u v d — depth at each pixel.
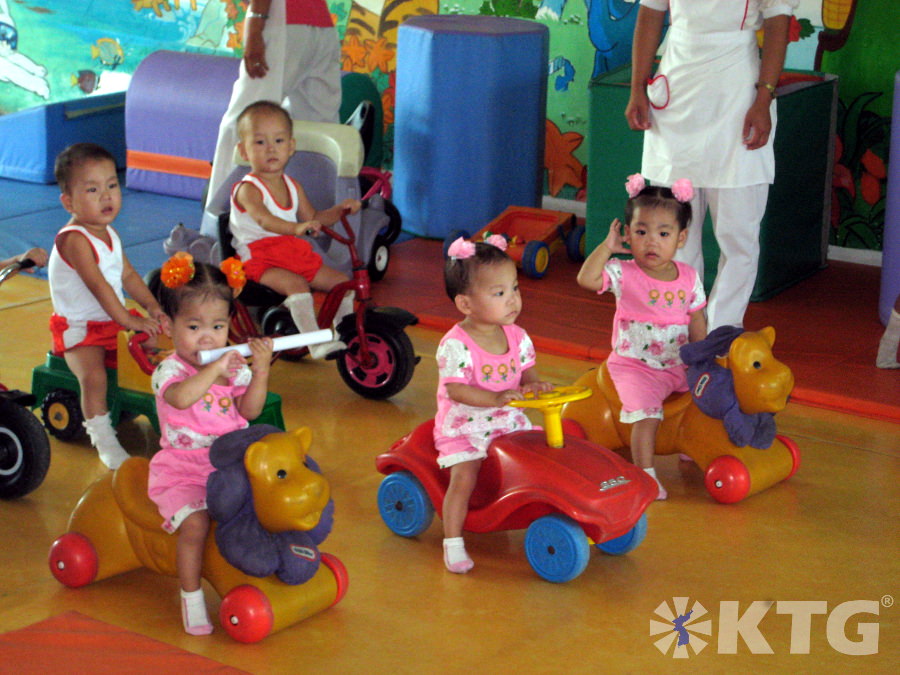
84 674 2.30
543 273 5.41
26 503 3.16
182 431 2.57
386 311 3.94
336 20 6.88
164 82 6.75
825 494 3.28
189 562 2.49
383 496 3.01
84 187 3.28
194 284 2.57
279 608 2.46
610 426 3.37
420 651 2.45
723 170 4.08
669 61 4.10
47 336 4.48
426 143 5.89
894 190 4.52
